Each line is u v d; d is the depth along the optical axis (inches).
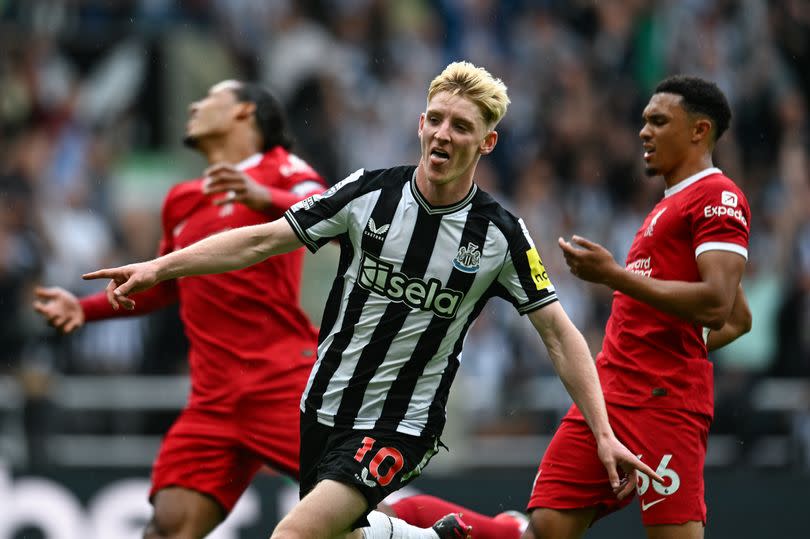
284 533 576.7
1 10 1708.9
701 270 663.8
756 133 1839.3
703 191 677.9
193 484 785.6
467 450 1339.8
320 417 617.9
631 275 644.1
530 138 1791.3
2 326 1330.0
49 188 1544.0
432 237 604.1
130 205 1589.6
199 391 800.3
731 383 1419.8
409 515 758.5
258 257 600.1
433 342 608.7
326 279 1279.5
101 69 1706.4
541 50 1878.7
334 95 1766.7
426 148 593.9
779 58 1900.8
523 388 1424.7
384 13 1873.8
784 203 1758.1
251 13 1797.5
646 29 1893.5
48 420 1274.6
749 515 1227.9
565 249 642.2
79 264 1470.2
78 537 1141.1
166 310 1360.7
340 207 606.9
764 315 1569.9
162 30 1737.2
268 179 829.8
